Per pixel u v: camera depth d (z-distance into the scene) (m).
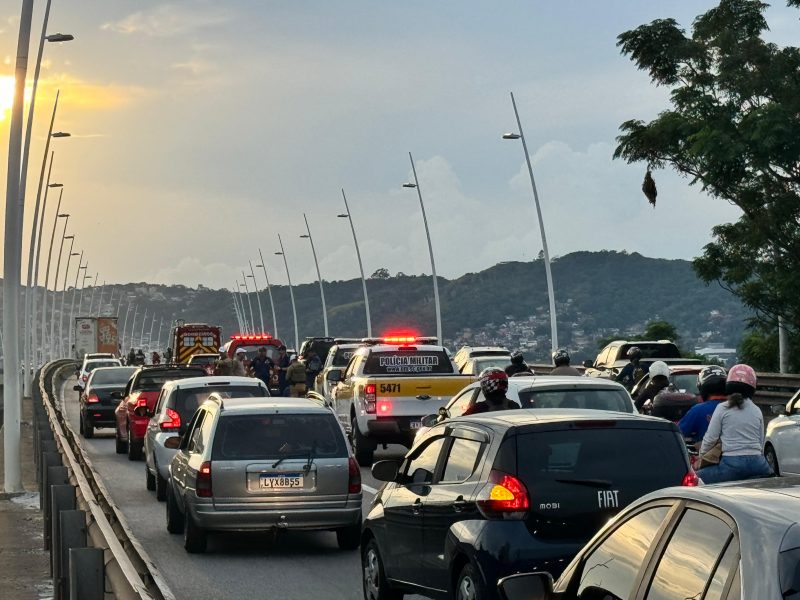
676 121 36.22
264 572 13.26
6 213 23.41
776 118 33.84
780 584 4.15
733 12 36.50
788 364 42.03
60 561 10.41
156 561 14.07
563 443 9.08
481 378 13.58
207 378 21.34
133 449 27.88
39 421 23.03
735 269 37.50
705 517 4.82
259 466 14.21
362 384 24.67
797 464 19.59
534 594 5.83
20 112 24.02
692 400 14.51
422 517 9.78
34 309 80.31
